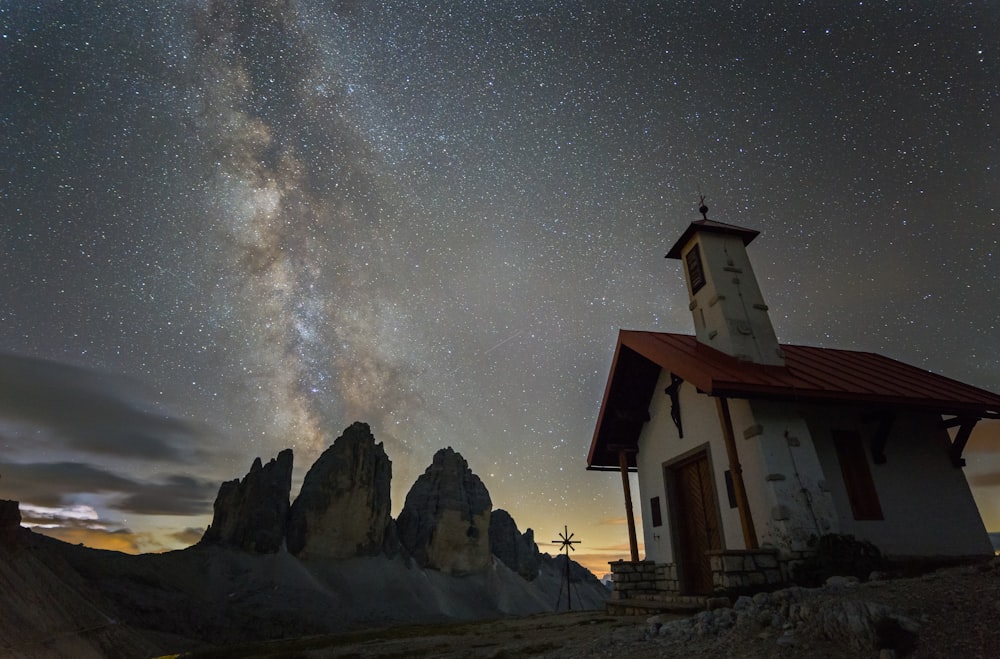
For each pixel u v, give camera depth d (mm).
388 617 128125
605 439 16250
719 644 5648
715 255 13531
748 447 11055
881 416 11836
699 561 12914
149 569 113625
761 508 10438
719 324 12695
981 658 3869
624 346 15117
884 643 4480
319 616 115312
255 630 98000
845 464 11500
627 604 12367
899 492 11469
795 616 5609
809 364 13203
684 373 11445
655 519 14734
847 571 8812
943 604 5023
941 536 11180
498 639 9445
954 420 12492
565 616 14305
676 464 14008
